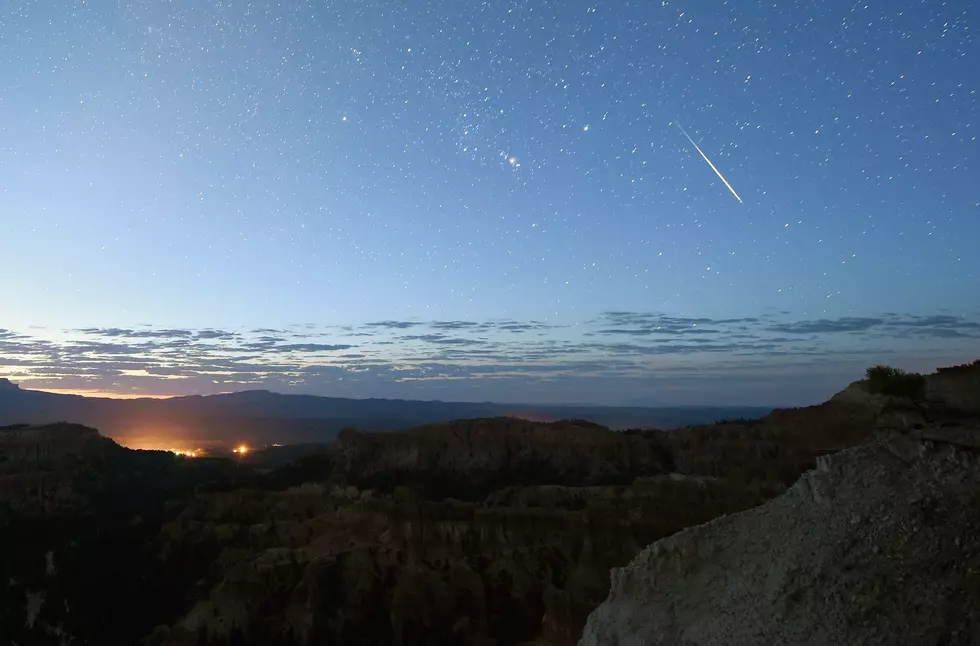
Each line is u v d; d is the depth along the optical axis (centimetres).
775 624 1059
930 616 938
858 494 1193
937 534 1037
